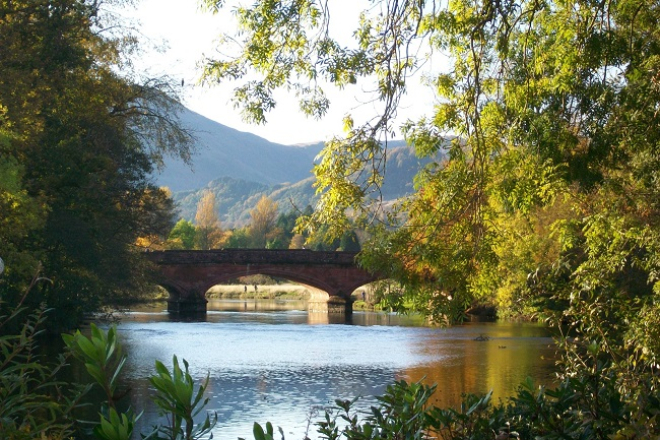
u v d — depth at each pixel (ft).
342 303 220.02
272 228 445.78
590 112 30.63
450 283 28.22
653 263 32.78
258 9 30.55
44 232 101.40
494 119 30.40
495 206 33.27
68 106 102.73
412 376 83.30
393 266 28.14
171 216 147.13
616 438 16.65
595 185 32.78
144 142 117.91
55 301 105.81
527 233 33.55
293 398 69.00
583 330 25.67
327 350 111.04
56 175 98.48
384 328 154.71
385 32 28.55
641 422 16.89
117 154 121.19
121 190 124.16
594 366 19.63
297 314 208.44
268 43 30.91
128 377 79.51
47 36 92.53
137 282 128.88
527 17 30.91
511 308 32.27
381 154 28.53
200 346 114.83
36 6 91.91
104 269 117.70
